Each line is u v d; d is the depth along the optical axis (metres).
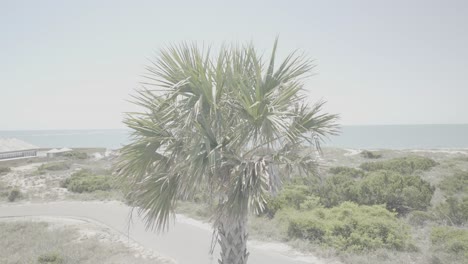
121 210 16.52
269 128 4.20
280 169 4.61
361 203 13.20
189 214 14.48
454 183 15.03
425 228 10.48
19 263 9.05
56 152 41.72
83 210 16.67
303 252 9.17
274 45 4.69
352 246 8.72
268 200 13.12
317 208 12.21
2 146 44.28
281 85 4.57
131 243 10.91
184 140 4.45
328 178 15.33
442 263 7.59
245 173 4.20
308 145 4.86
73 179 23.19
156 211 4.78
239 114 4.47
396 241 8.68
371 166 23.09
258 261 8.59
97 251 10.14
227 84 4.52
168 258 9.38
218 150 4.43
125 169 4.68
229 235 4.81
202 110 4.52
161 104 4.57
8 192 21.17
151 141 4.65
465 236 8.23
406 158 24.19
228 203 4.25
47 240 11.23
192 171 4.18
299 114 4.92
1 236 12.14
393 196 12.84
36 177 25.78
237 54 4.82
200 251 9.94
